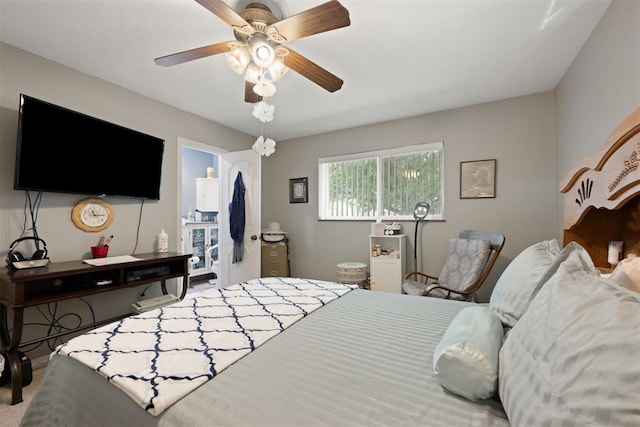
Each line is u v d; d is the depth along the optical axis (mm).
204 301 1711
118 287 2285
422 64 2355
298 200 4504
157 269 2594
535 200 2926
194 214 5438
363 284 3652
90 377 941
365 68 2414
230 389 861
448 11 1731
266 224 4805
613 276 933
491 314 1122
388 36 1979
